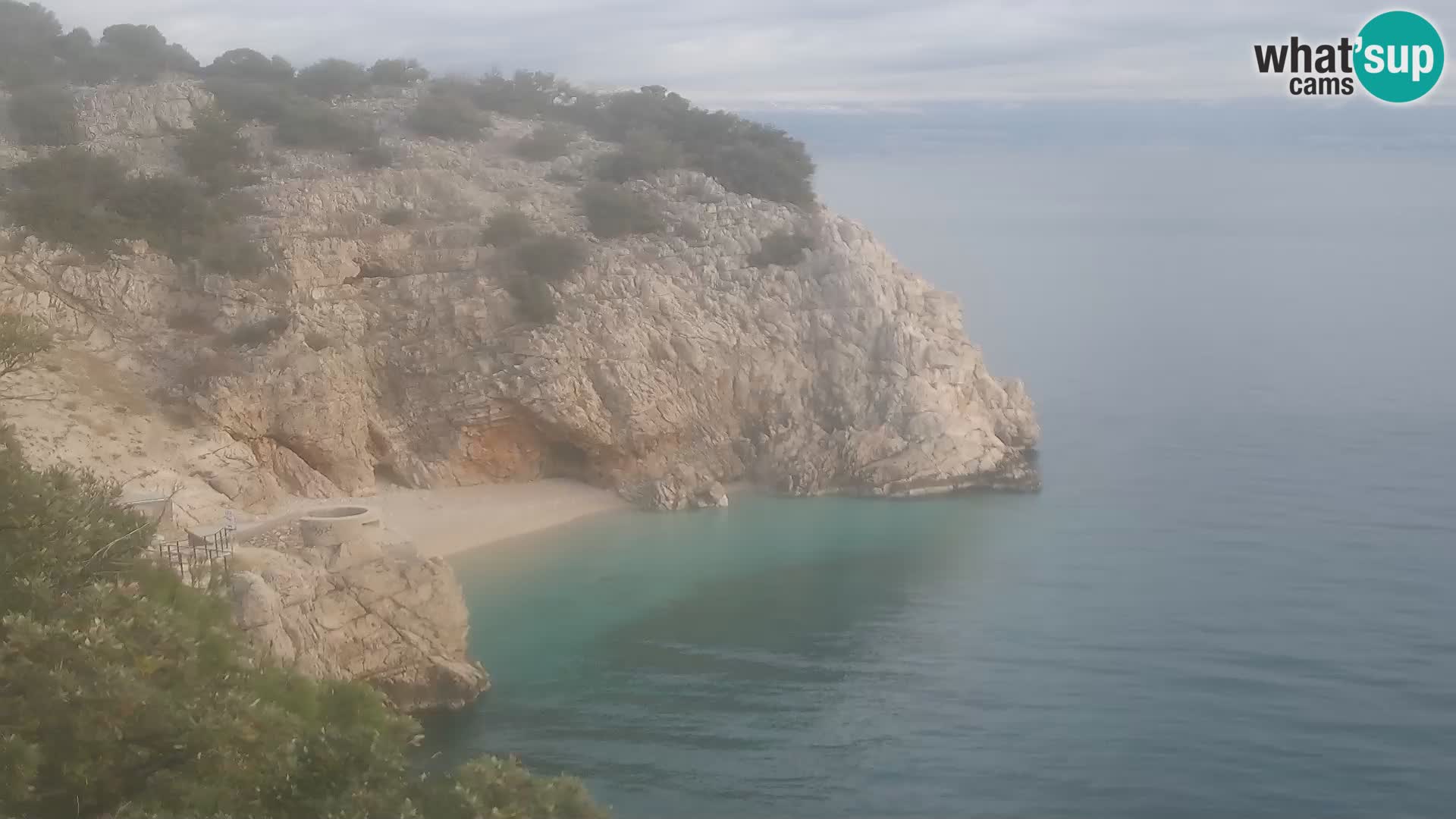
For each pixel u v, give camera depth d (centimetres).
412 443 7156
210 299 6769
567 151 9362
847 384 7806
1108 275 18038
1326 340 13425
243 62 10194
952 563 6328
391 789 2450
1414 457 8531
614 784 4031
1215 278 17912
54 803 2255
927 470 7538
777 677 4897
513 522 6794
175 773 2270
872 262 8294
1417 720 4519
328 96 9931
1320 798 3984
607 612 5562
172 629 2444
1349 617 5572
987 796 4003
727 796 3972
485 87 10531
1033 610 5669
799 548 6519
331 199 7738
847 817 3853
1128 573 6166
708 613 5584
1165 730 4453
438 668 4525
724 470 7600
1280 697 4725
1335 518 7112
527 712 4538
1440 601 5756
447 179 8200
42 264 6506
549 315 7312
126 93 8406
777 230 8500
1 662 2211
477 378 7119
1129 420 9775
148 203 6994
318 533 4459
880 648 5200
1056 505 7369
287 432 6506
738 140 9725
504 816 2419
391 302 7325
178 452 5869
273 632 3900
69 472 2953
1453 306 15612
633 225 8300
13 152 7588
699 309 7862
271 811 2441
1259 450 8775
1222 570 6228
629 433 7256
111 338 6456
